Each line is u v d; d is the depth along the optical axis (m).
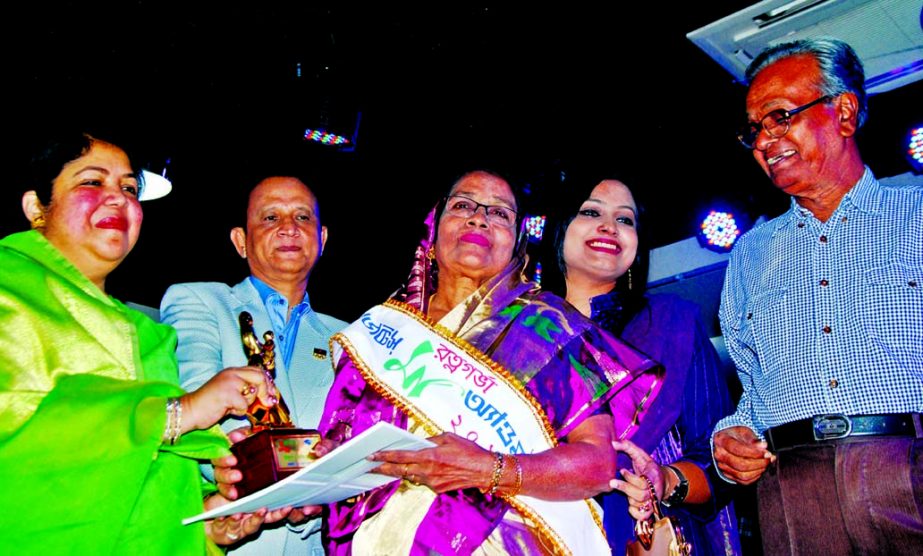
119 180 2.89
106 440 2.38
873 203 3.14
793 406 3.09
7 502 2.33
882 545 2.82
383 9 5.53
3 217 4.40
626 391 3.00
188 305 3.39
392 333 3.04
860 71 3.25
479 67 5.94
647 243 3.80
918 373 2.86
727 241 5.76
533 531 2.71
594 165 3.81
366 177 6.99
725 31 4.81
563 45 5.61
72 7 4.89
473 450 2.56
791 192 3.24
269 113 5.95
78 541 2.38
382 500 2.75
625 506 3.26
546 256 3.84
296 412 3.39
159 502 2.59
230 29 5.41
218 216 6.26
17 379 2.45
